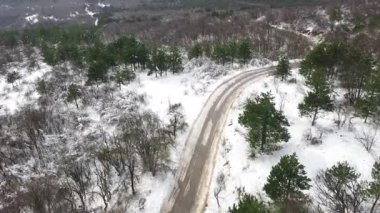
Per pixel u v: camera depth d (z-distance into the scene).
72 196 36.06
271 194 29.08
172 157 41.47
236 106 52.59
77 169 38.66
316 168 34.00
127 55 73.44
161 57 69.44
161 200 35.00
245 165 37.50
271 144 39.12
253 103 38.88
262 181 34.06
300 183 28.67
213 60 76.88
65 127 51.78
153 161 38.34
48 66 87.88
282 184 28.59
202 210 33.69
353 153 35.06
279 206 27.61
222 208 32.81
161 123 48.97
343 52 52.69
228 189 35.16
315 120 43.06
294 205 27.61
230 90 59.09
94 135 47.19
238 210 24.17
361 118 41.50
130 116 50.88
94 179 39.28
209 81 64.12
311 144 38.06
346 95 47.38
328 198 27.72
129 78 68.50
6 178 39.72
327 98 39.88
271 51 84.50
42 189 35.72
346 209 27.16
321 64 53.50
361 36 81.25
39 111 55.94
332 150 36.25
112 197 35.97
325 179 29.08
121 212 33.16
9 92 71.25
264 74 66.00
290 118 44.75
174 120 49.09
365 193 26.41
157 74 71.50
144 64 76.00
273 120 36.22
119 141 43.16
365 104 39.25
